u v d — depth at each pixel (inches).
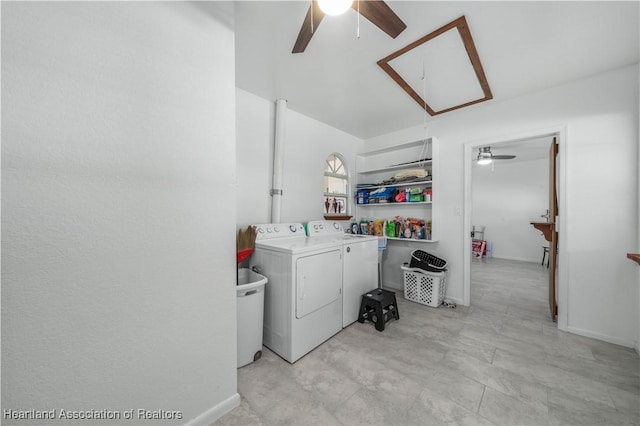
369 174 144.7
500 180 220.8
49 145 30.5
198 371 44.4
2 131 27.8
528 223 208.1
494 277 151.8
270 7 51.8
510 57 68.1
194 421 43.8
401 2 49.3
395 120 116.8
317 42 62.6
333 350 70.6
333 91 89.2
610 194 73.9
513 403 49.8
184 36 42.3
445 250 111.0
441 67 72.8
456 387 54.6
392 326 85.4
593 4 49.8
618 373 58.9
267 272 74.2
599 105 75.7
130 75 36.6
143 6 38.0
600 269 75.3
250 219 93.6
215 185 46.3
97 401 34.5
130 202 36.7
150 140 38.5
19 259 29.1
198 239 44.1
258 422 45.9
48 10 30.5
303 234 100.7
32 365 30.1
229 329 48.8
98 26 34.0
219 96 46.7
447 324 86.6
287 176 105.7
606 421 45.4
